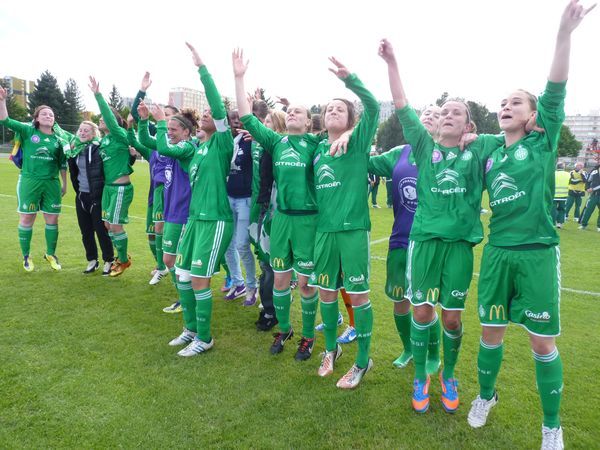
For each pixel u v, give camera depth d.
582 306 5.39
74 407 3.08
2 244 7.74
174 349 4.04
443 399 3.19
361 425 2.97
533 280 2.63
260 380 3.53
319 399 3.27
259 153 4.61
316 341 4.38
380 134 54.47
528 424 3.01
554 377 2.68
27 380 3.41
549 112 2.52
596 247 9.26
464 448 2.77
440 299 3.04
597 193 11.74
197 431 2.86
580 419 3.06
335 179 3.39
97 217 6.06
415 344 3.14
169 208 4.68
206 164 3.88
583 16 2.32
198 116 5.17
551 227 2.66
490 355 2.88
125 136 5.91
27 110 60.59
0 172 23.05
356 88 3.21
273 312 4.56
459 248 2.95
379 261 7.52
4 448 2.65
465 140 2.92
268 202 4.24
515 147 2.69
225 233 3.91
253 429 2.90
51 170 6.25
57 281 5.90
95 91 5.57
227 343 4.23
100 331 4.37
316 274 3.55
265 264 4.49
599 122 123.06
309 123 3.82
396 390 3.42
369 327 3.46
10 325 4.43
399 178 3.49
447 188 2.93
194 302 4.12
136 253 7.59
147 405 3.13
